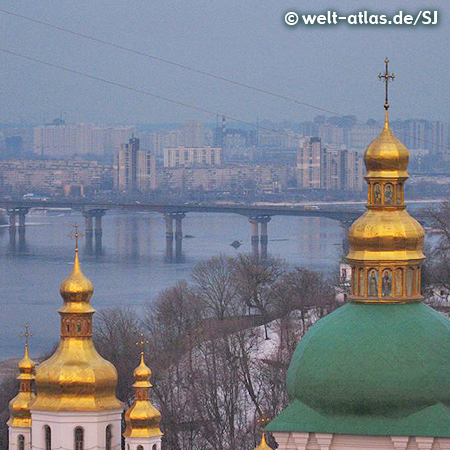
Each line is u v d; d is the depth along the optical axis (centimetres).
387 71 19475
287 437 18225
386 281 18788
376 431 18012
